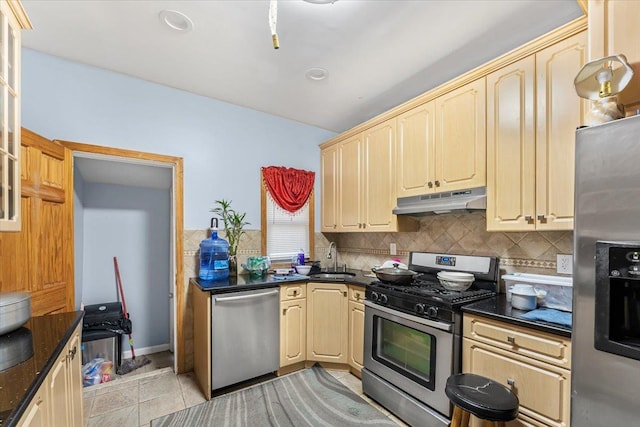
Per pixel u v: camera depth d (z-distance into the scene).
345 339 2.73
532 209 1.76
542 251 2.00
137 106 2.60
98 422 2.01
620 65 1.07
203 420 2.03
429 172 2.37
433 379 1.85
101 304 3.01
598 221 0.98
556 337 1.40
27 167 1.88
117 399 2.29
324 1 1.64
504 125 1.90
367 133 2.99
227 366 2.34
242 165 3.16
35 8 1.74
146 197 3.41
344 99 2.97
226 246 2.83
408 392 2.01
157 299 3.41
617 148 0.94
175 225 2.77
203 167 2.92
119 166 2.97
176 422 2.01
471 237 2.42
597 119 1.11
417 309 1.96
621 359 0.93
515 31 1.91
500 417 1.29
